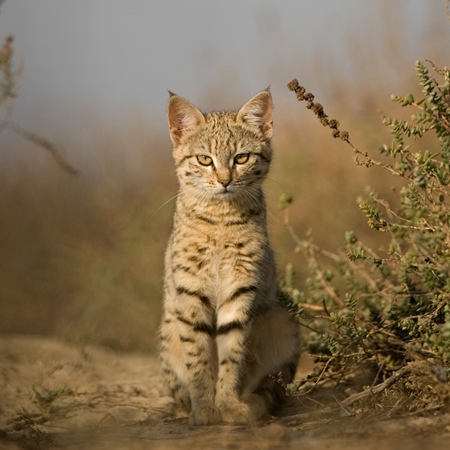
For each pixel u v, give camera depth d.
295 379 12.99
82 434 9.96
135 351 16.84
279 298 12.02
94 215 20.92
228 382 11.29
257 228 11.77
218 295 11.73
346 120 18.59
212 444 8.98
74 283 18.95
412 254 9.80
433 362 9.84
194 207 11.84
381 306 11.65
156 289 17.89
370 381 11.33
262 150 12.62
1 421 11.03
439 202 9.81
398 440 8.44
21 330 18.31
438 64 17.86
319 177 18.19
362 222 16.75
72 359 14.87
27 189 22.52
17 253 20.20
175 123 12.78
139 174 22.70
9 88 11.56
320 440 8.73
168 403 12.05
